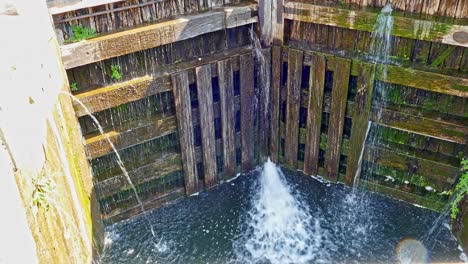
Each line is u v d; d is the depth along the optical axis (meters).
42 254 4.99
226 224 8.48
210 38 8.20
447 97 7.54
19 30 5.09
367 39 7.74
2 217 3.96
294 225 8.41
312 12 7.89
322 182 9.45
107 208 8.41
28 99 5.14
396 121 8.03
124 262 7.71
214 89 8.56
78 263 6.55
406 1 7.22
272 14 8.25
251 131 9.31
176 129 8.40
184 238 8.19
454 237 7.88
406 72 7.43
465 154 7.71
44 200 5.24
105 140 7.72
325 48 8.27
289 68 8.56
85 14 6.93
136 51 7.38
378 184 8.96
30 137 5.07
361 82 7.91
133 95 7.60
